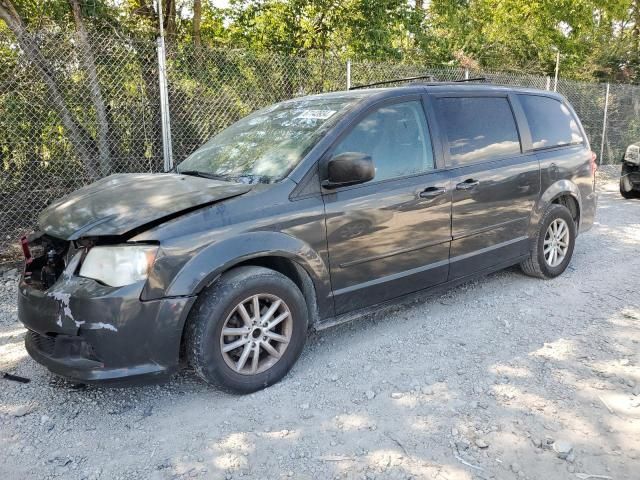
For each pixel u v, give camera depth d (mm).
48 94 6086
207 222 3123
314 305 3604
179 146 6953
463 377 3500
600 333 4137
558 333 4145
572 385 3383
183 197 3270
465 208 4316
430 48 13797
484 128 4590
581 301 4793
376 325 4340
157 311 2955
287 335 3447
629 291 5047
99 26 7375
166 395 3379
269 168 3617
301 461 2721
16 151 6043
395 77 9062
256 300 3271
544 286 5176
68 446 2881
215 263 3074
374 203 3740
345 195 3629
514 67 17844
